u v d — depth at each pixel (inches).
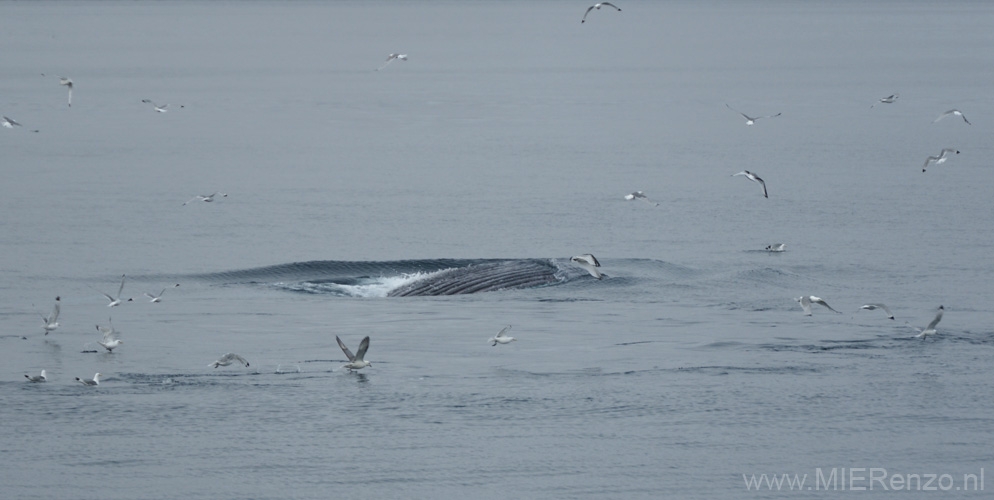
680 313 5841.5
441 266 7116.1
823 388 4461.1
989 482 3572.8
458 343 5196.9
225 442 3863.2
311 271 6948.8
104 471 3617.1
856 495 3479.3
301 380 4559.5
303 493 3462.1
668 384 4520.2
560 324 5590.6
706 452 3801.7
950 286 6446.9
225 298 6225.4
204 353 4980.3
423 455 3757.4
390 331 5438.0
